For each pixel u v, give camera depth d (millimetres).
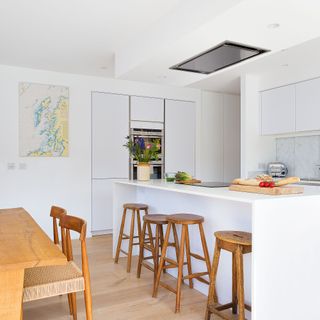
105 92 5055
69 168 4820
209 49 2785
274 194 2098
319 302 2098
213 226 2717
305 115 4215
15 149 4480
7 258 1428
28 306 2604
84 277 1860
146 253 3869
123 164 5188
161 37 2857
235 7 2027
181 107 5660
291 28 2338
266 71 4547
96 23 3076
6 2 2689
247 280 2320
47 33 3326
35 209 4605
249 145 4758
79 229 1947
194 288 2945
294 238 1980
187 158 5703
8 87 4434
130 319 2379
